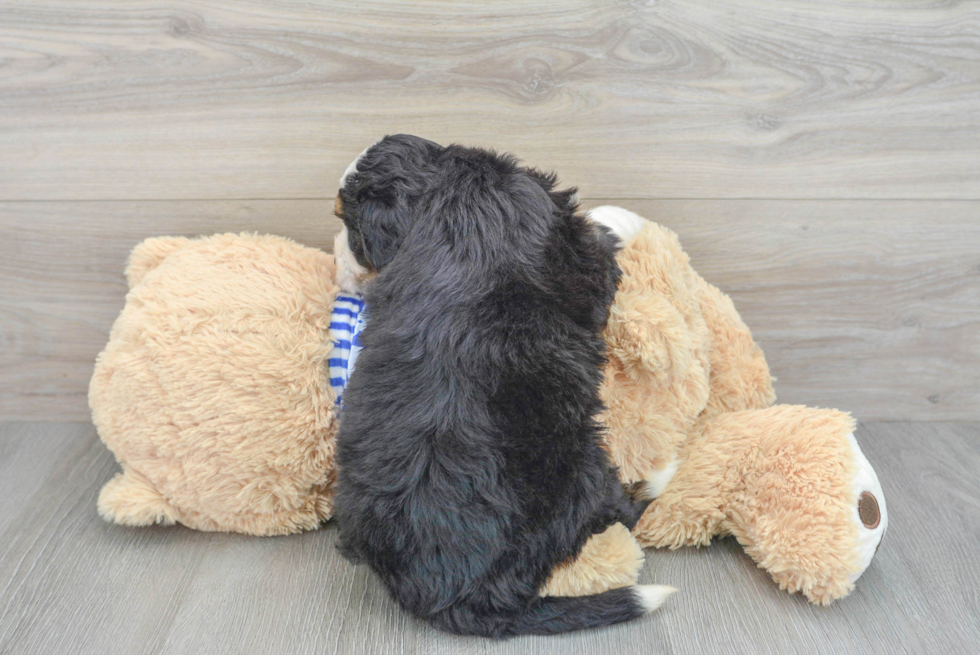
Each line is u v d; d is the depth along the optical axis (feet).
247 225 3.99
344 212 2.99
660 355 2.93
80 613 3.01
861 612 3.04
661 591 2.96
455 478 2.65
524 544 2.71
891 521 3.58
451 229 2.72
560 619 2.87
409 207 2.81
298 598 3.09
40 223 3.95
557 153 3.85
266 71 3.67
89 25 3.57
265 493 3.29
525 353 2.66
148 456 3.30
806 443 3.12
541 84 3.71
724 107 3.76
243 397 3.12
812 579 2.96
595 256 2.88
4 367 4.27
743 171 3.88
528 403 2.66
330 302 3.29
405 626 2.96
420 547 2.73
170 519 3.39
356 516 2.80
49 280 4.09
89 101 3.71
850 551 2.91
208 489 3.25
